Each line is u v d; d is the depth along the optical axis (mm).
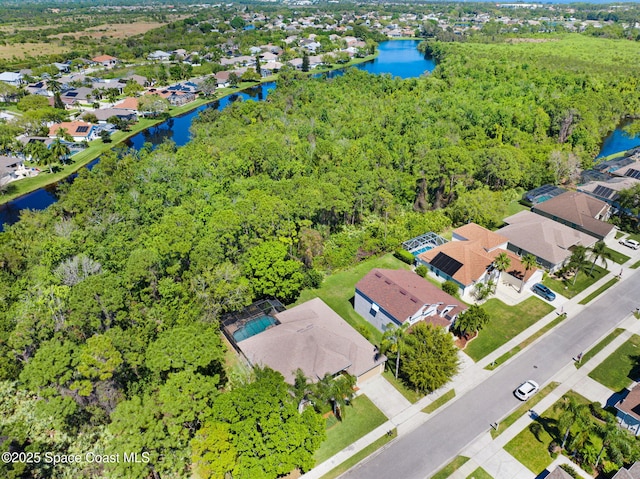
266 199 68688
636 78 161125
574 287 68500
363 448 44062
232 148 105938
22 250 68938
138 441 35281
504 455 43344
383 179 85938
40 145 116500
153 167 88438
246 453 38094
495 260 64062
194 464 41844
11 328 51688
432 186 93938
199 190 81375
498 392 50375
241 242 64312
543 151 108938
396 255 76625
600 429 41625
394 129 124250
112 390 44469
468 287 65438
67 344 43406
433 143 108125
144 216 75750
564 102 129750
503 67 180250
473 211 82438
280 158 97188
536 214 84750
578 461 42531
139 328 50375
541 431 45719
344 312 63781
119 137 139500
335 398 44094
